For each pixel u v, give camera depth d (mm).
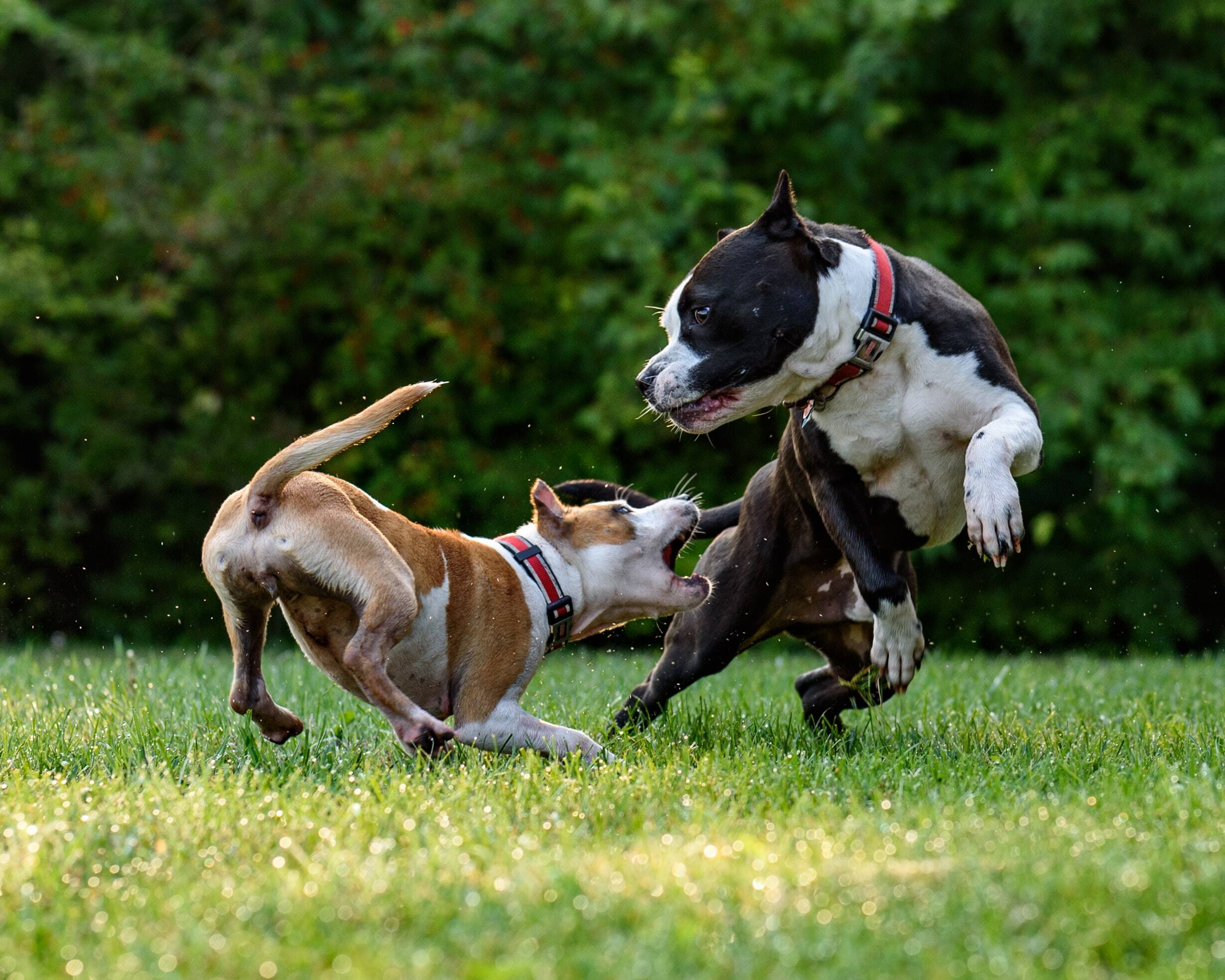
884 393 5461
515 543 5680
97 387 15258
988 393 5406
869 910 3186
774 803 4406
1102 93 15445
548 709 6793
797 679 6895
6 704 6617
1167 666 9555
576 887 3346
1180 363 14672
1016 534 5059
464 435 15773
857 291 5344
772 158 15922
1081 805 4262
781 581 6324
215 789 4562
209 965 2973
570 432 15602
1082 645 15344
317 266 15539
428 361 15844
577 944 3066
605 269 15891
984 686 8188
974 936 3023
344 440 4898
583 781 4707
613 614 5949
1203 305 14992
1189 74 15609
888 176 15883
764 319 5336
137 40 15242
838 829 3996
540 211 15586
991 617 15266
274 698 7023
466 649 5359
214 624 15688
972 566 15367
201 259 14953
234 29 16078
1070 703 7340
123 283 15531
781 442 6203
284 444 15297
